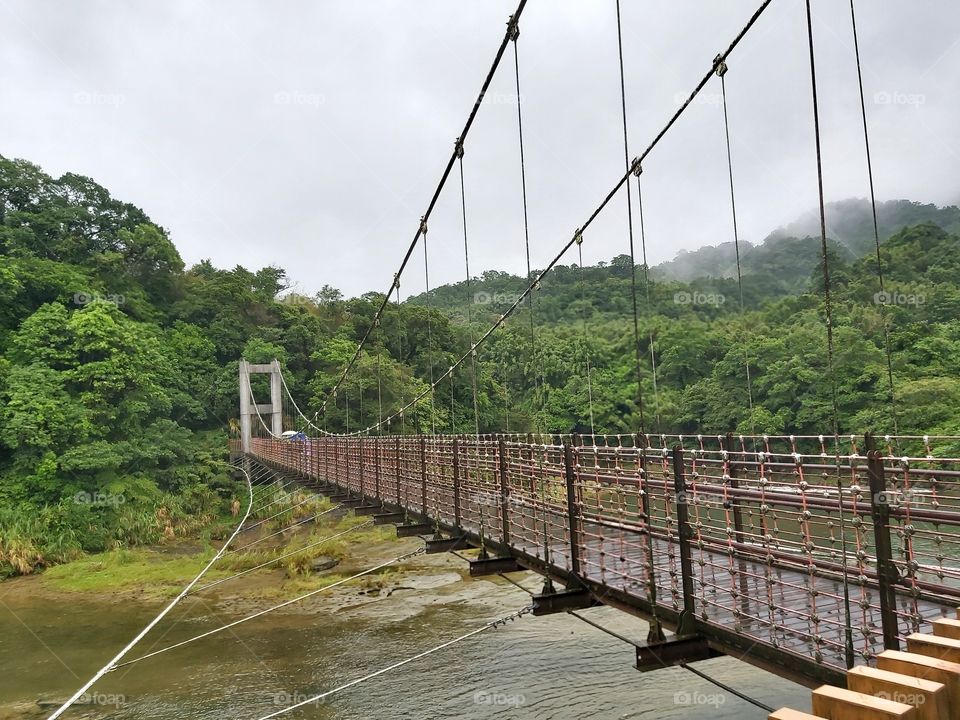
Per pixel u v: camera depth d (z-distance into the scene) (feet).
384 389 122.11
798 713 8.55
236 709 33.55
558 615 42.68
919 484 14.42
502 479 23.32
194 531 87.25
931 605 13.82
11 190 123.34
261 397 149.28
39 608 56.39
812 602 11.02
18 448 83.10
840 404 60.59
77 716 34.17
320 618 46.26
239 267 174.29
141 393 98.43
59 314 95.66
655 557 19.35
